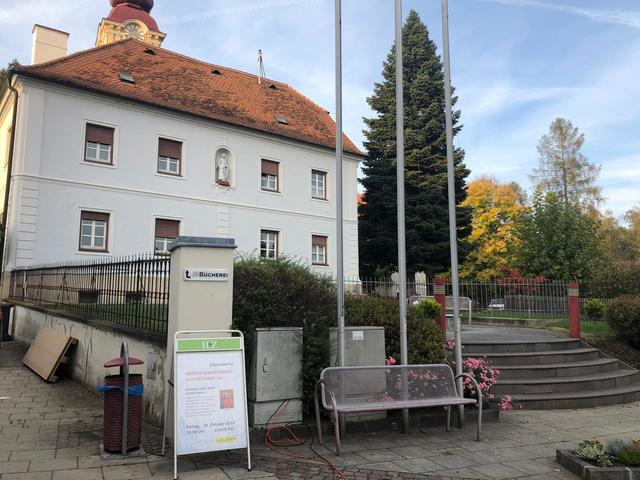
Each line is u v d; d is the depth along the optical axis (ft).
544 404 27.14
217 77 89.45
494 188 151.53
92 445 17.98
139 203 67.26
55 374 30.78
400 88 22.67
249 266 21.22
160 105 69.56
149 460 16.52
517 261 91.35
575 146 153.07
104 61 73.05
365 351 21.93
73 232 61.41
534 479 16.08
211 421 15.92
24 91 59.62
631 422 24.35
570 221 84.12
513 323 55.01
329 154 90.84
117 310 26.09
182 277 18.07
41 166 59.72
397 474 16.06
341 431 20.07
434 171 101.24
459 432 21.53
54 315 36.68
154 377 20.76
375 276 104.32
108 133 65.98
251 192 79.51
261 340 19.48
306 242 85.87
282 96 98.17
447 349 27.48
